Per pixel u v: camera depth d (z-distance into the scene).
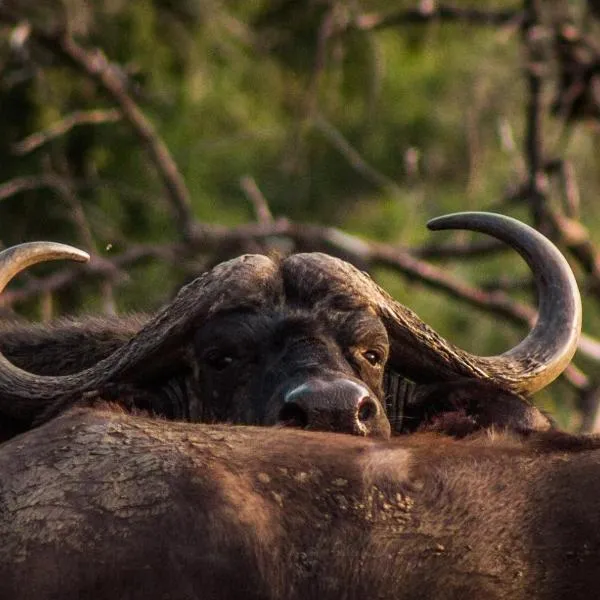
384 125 57.69
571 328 21.67
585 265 44.22
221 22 51.06
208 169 54.59
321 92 52.62
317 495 13.66
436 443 14.41
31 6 45.66
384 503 13.71
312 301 20.30
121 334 23.61
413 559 13.56
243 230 43.75
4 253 20.12
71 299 46.56
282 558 13.32
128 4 49.81
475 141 48.78
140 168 50.78
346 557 13.45
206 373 20.39
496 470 14.08
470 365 21.22
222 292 20.39
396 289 52.97
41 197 48.41
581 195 54.31
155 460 13.60
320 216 57.72
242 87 53.41
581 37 45.50
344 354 20.06
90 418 14.16
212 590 13.09
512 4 53.91
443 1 52.50
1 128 47.97
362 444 14.19
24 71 45.28
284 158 53.88
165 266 47.22
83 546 13.14
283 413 18.53
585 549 13.73
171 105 52.88
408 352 21.08
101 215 47.22
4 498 13.47
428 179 57.38
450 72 57.56
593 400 41.03
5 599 13.06
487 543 13.70
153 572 13.05
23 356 23.61
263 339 20.05
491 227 21.97
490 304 44.97
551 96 49.28
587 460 14.17
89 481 13.48
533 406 19.72
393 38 57.12
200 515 13.24
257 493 13.55
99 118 43.38
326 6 50.81
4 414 20.62
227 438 14.02
